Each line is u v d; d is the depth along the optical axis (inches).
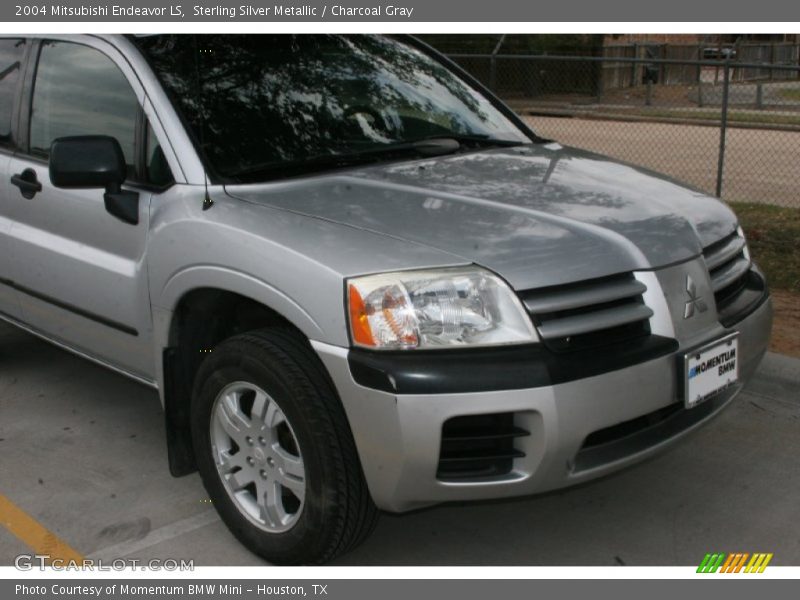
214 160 141.5
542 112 665.6
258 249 123.0
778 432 172.9
